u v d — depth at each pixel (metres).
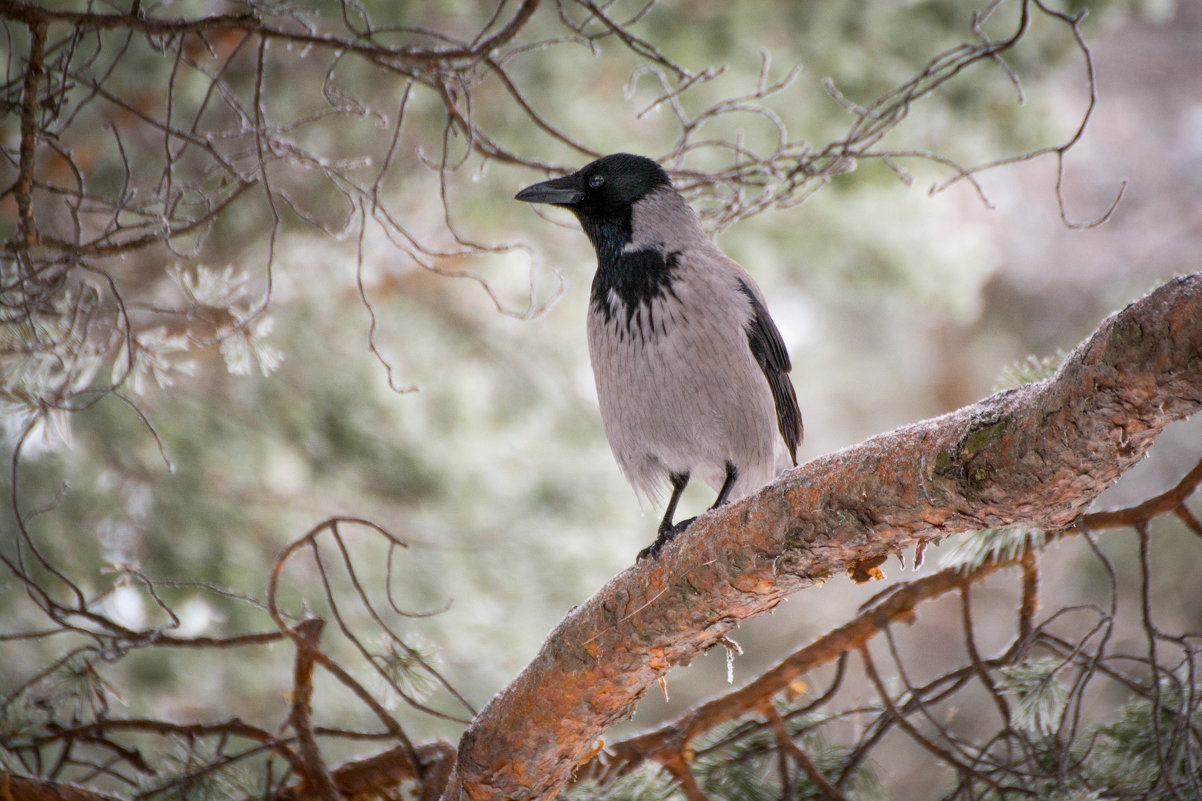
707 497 15.98
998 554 6.32
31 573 11.66
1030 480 4.50
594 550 14.62
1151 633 5.84
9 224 12.59
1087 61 6.84
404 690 6.78
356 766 7.09
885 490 4.96
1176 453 17.73
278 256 14.05
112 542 12.52
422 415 15.36
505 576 14.03
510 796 6.34
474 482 14.81
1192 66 28.83
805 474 5.31
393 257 14.81
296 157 7.40
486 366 15.74
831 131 13.48
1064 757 5.98
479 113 13.58
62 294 7.93
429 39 13.05
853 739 7.14
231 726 6.94
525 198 9.07
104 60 12.23
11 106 6.92
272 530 13.59
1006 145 14.02
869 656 6.52
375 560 13.70
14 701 6.96
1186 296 3.91
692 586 5.63
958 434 4.69
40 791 6.23
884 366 25.27
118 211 7.05
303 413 14.27
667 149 13.62
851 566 5.44
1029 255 26.44
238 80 13.08
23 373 7.42
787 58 13.45
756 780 6.72
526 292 15.43
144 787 6.82
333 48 6.96
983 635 21.17
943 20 13.38
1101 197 27.53
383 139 13.55
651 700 19.42
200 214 9.24
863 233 15.02
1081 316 26.03
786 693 6.90
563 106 13.72
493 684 12.90
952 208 17.16
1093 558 14.69
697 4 13.50
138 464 13.04
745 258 15.05
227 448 13.78
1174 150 28.58
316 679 12.46
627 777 6.56
